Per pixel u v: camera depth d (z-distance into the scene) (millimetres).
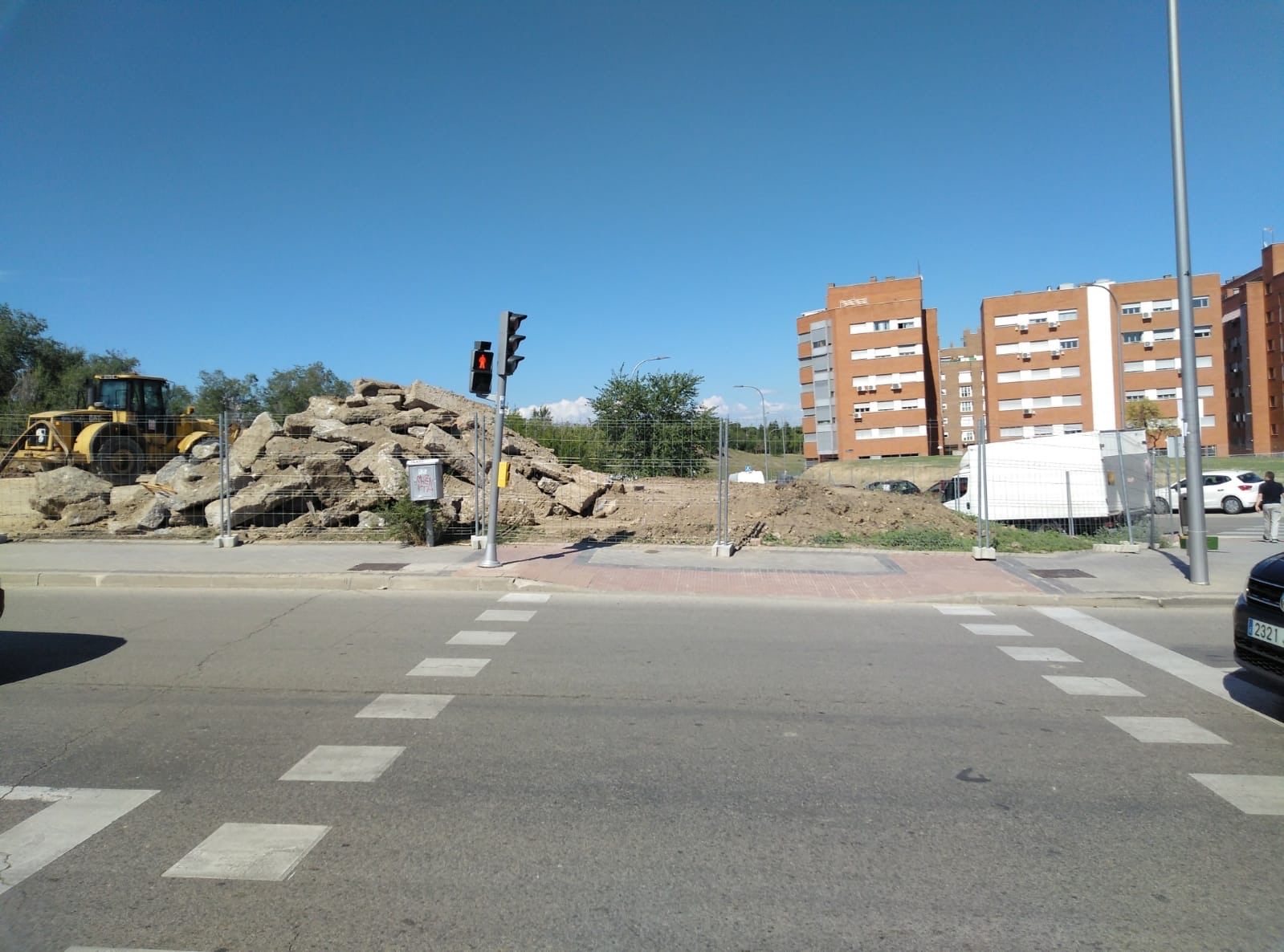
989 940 3131
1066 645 8156
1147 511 17188
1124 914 3311
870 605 10117
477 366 11961
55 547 13789
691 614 9484
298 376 71562
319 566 11898
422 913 3301
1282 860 3764
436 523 14531
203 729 5531
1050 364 69500
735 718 5816
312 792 4496
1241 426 71938
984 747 5246
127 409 22875
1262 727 5656
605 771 4828
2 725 5602
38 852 3809
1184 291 11242
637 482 17500
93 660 7336
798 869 3668
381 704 6082
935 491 28562
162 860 3729
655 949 3064
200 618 9148
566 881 3557
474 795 4469
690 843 3920
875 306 74438
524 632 8531
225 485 14070
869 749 5211
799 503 16312
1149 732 5547
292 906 3350
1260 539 17500
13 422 21547
